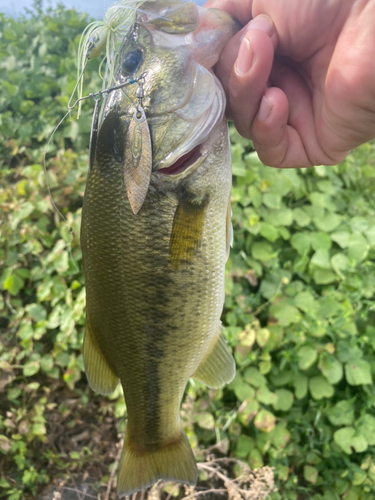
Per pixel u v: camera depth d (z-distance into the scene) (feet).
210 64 0.62
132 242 0.64
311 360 1.48
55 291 1.48
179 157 0.62
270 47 0.59
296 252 1.71
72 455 1.38
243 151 1.71
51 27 2.03
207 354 0.80
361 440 1.43
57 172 1.60
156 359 0.71
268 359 1.48
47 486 1.38
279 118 0.66
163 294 0.66
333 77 0.63
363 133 0.70
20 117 1.83
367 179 2.00
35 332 1.42
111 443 1.46
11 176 1.74
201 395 1.45
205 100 0.61
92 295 0.70
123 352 0.72
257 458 1.42
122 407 1.42
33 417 1.36
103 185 0.65
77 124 1.71
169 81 0.61
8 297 1.54
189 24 0.61
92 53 0.64
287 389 1.54
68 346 1.44
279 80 0.76
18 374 1.44
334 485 1.45
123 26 0.63
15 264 1.53
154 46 0.61
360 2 0.58
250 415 1.41
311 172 1.86
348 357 1.50
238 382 1.46
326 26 0.62
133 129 0.62
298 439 1.49
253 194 1.66
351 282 1.61
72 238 1.52
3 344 1.46
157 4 0.61
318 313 1.55
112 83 0.65
